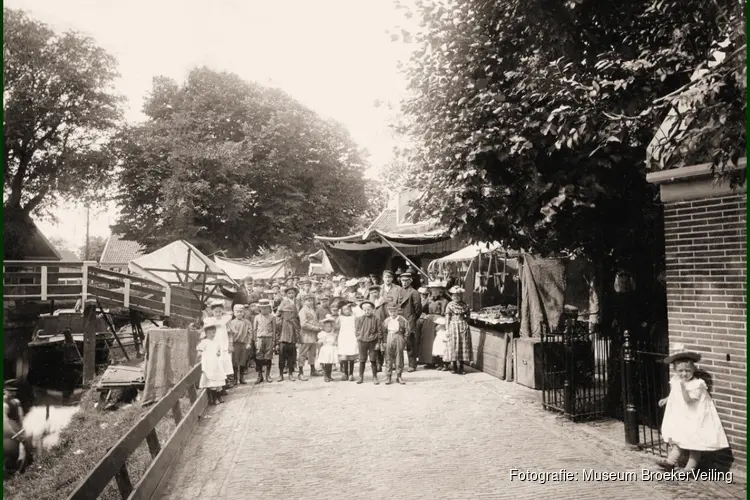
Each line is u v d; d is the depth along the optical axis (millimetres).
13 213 35406
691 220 6812
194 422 8727
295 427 8547
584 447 7383
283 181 42969
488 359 12875
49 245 38562
